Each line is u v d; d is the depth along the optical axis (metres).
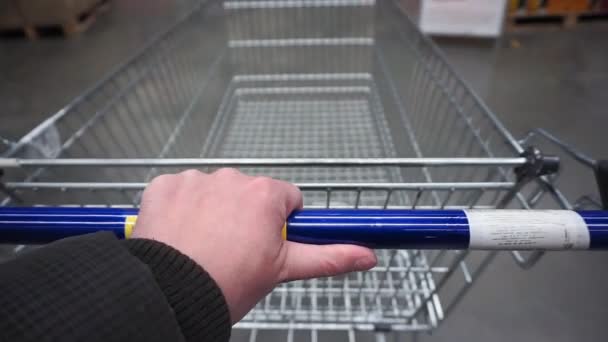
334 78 1.91
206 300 0.28
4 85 2.16
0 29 2.71
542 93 1.88
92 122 0.85
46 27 2.79
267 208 0.34
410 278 0.85
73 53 2.51
